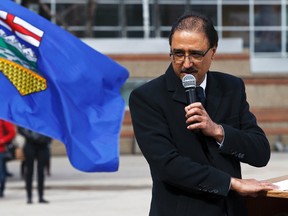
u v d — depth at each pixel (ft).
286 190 26.76
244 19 225.56
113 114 44.45
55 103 42.78
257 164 28.32
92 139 42.88
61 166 142.51
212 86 28.19
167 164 27.04
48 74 42.75
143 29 220.64
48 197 96.17
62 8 215.51
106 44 180.34
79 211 81.56
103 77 44.45
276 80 184.55
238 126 28.35
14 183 114.21
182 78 27.37
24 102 42.19
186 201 27.32
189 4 217.77
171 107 27.66
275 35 226.38
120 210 81.71
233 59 183.01
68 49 43.32
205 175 26.76
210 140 27.40
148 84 28.27
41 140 88.84
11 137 97.25
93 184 109.60
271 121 182.80
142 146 27.76
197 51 26.99
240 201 27.86
